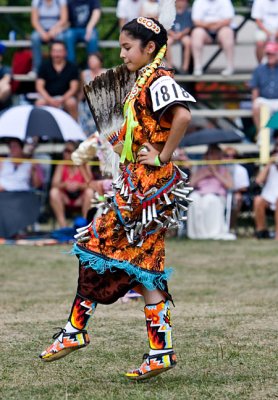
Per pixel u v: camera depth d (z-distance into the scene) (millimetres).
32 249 23594
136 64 9445
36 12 31219
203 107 33062
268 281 17750
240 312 13852
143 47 9375
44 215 29391
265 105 28531
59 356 9375
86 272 9305
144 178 9172
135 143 9312
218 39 31125
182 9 31391
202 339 11703
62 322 13164
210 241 25172
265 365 10211
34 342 11664
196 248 23578
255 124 29250
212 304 14820
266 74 29109
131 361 10523
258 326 12578
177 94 9031
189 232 26031
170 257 21859
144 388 9227
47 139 30125
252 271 19281
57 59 28969
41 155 29547
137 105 9289
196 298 15609
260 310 14000
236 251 22906
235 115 31203
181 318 13344
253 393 8977
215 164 26094
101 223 9234
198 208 25859
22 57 32438
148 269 9172
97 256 9188
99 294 9289
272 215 27422
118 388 9242
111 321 13203
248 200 27594
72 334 9352
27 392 9125
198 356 10695
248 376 9703
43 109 25391
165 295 9328
